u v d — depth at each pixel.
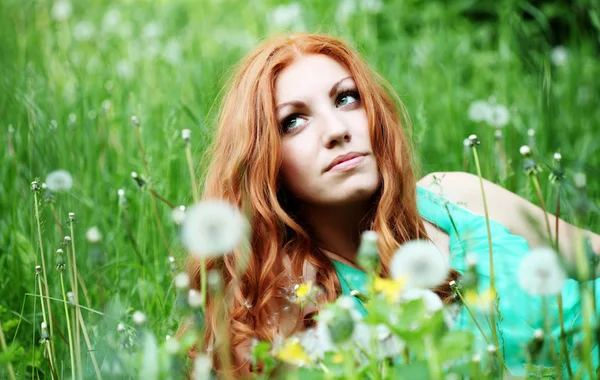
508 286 1.94
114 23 5.45
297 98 1.92
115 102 3.78
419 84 4.27
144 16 5.96
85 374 1.45
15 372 1.87
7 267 2.44
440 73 4.48
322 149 1.89
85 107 3.50
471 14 6.09
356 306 1.96
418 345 1.12
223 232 1.09
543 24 5.02
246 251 1.82
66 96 3.88
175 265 2.22
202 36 5.33
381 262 1.92
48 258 2.35
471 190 2.31
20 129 3.15
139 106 3.26
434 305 1.19
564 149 3.61
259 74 1.98
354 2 4.63
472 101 4.14
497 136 2.92
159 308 2.17
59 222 2.37
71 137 3.21
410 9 5.91
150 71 4.39
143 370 1.12
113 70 4.24
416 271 1.13
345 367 1.18
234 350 1.84
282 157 1.94
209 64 4.12
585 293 1.23
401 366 1.14
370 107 1.95
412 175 2.05
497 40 5.58
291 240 2.00
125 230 2.81
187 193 2.81
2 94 3.53
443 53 4.78
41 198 2.10
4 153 3.16
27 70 3.74
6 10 4.92
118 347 1.38
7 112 3.42
